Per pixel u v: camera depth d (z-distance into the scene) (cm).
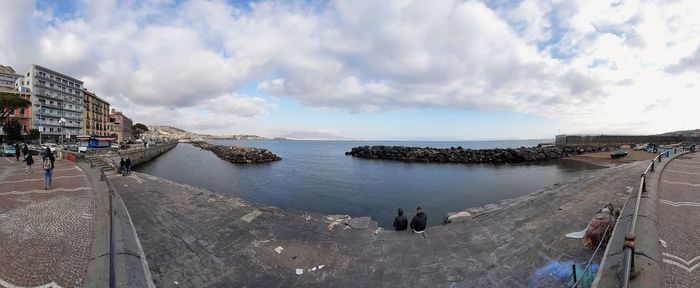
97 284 499
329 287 670
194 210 1143
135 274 574
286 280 698
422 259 782
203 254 805
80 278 532
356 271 734
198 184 2777
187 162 5062
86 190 1231
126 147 5428
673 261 524
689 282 463
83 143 4997
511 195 2197
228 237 916
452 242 871
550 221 920
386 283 679
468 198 2111
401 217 1091
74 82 8256
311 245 874
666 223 702
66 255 614
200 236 912
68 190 1227
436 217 1677
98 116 9681
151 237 871
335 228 1005
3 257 598
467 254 788
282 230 980
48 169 1252
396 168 4084
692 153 2858
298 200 2109
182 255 788
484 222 999
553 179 2931
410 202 2020
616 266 474
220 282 686
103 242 666
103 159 2512
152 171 3772
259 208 1194
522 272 664
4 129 5181
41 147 3788
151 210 1111
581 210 989
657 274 459
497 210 1125
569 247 718
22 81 8031
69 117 8056
